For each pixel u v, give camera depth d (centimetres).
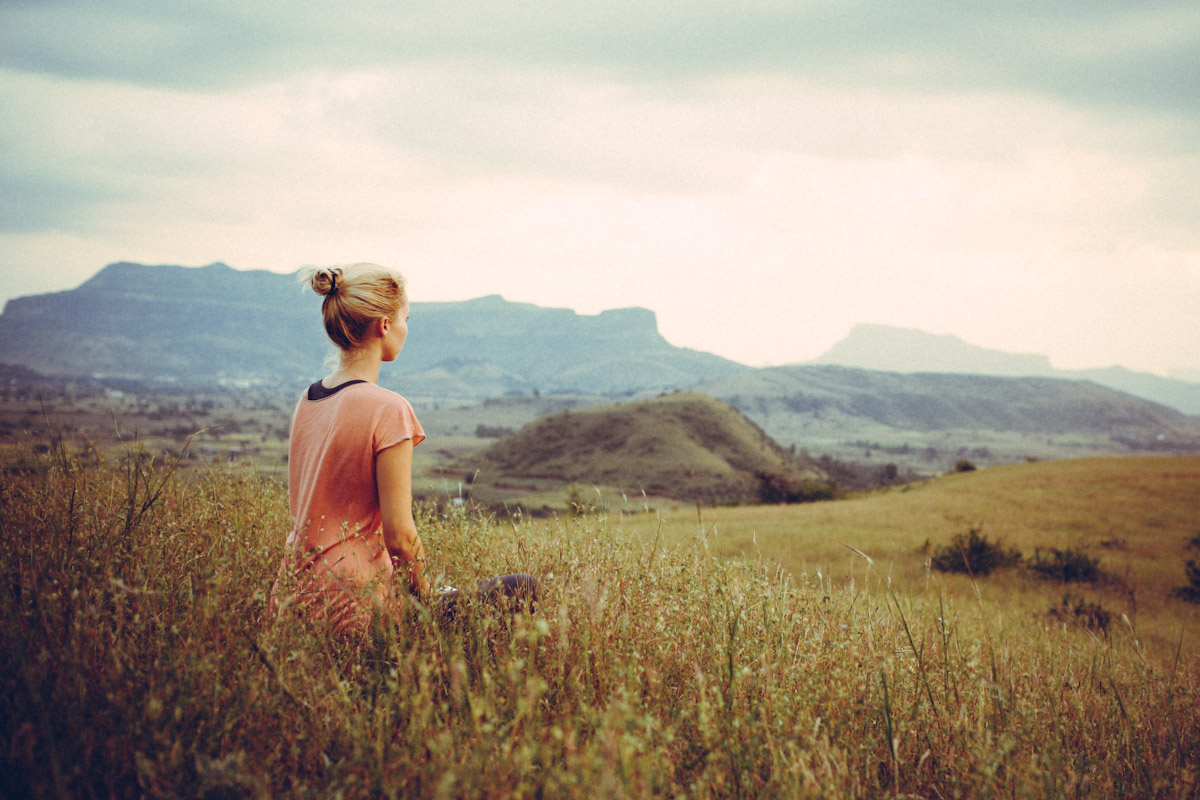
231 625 161
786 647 212
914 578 1584
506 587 218
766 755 155
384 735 135
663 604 216
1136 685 322
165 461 251
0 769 119
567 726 139
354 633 184
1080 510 3634
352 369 226
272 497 292
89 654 144
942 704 222
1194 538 2716
